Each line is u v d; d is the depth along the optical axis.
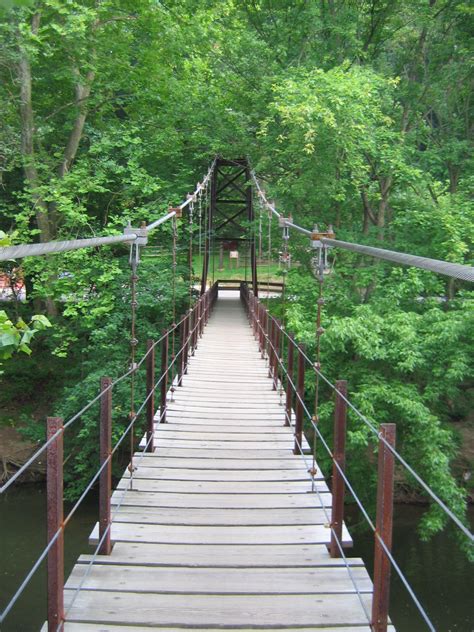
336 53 15.55
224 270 32.41
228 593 2.80
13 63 11.80
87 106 13.89
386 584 2.34
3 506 11.67
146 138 15.28
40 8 11.03
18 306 14.89
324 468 11.13
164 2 15.16
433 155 14.60
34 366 14.65
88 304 11.55
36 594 8.28
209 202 20.81
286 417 6.23
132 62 16.03
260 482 4.53
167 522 3.71
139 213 12.74
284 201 14.62
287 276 13.27
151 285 12.52
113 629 2.48
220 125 15.83
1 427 13.69
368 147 12.87
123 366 11.95
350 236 13.80
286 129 14.14
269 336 9.34
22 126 12.37
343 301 12.68
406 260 1.99
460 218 12.35
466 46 15.23
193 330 10.77
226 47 15.77
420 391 11.20
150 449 5.27
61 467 2.31
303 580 2.95
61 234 12.47
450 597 8.82
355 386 11.21
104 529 3.21
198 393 7.74
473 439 12.79
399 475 12.23
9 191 13.84
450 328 9.68
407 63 16.48
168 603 2.70
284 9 16.56
